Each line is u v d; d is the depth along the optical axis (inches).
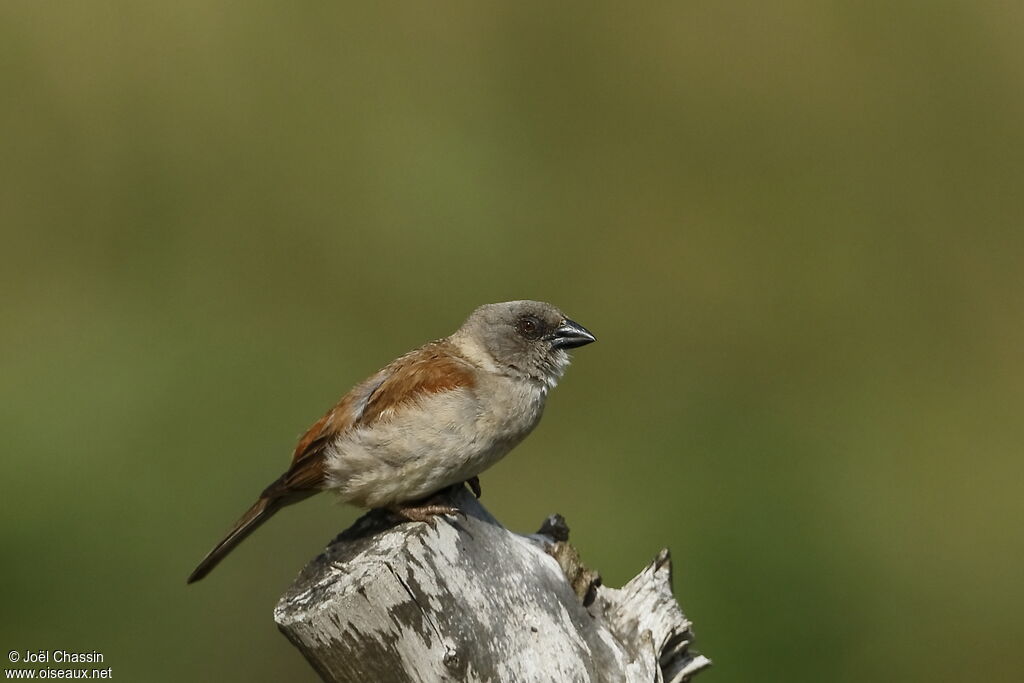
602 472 544.7
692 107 630.5
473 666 242.1
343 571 248.1
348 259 586.9
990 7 652.7
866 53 647.1
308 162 598.9
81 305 570.9
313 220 591.2
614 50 641.0
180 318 569.6
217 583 446.9
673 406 575.2
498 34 635.5
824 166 629.6
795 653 474.0
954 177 626.5
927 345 605.9
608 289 597.3
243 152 598.5
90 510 486.6
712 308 599.8
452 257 589.3
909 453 564.4
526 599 250.4
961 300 617.3
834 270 613.9
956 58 643.5
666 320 596.4
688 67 635.5
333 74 613.3
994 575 514.0
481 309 318.3
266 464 507.8
